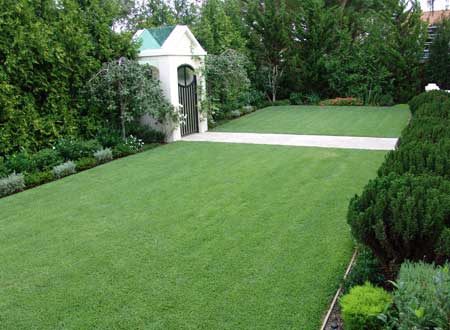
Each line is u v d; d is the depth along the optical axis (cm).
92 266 444
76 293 392
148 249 480
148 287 398
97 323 345
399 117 1472
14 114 832
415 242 349
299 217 562
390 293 320
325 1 2388
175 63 1145
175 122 1141
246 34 1970
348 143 1049
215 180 751
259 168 824
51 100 930
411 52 1862
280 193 666
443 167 457
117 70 1003
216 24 1662
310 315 346
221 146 1061
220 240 498
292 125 1374
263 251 465
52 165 843
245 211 591
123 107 1049
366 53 1880
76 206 641
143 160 935
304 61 2003
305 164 845
